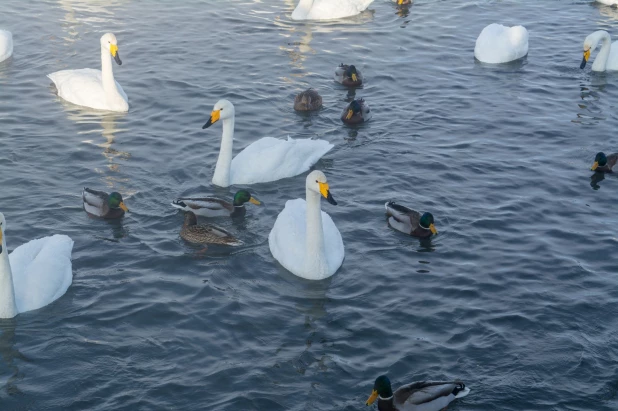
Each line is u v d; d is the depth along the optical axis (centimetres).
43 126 2725
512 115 2942
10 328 1792
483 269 2030
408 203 2333
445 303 1900
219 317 1838
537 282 1978
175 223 2205
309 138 2727
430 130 2808
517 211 2303
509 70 3350
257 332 1792
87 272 1988
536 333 1794
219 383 1631
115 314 1839
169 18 3731
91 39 3466
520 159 2617
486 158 2614
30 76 3111
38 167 2461
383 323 1830
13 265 1922
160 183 2411
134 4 3894
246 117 2855
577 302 1902
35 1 3894
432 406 1542
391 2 4075
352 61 3366
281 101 2988
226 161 2400
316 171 1942
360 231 2198
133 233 2152
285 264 2023
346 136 2750
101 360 1695
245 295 1922
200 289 1933
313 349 1741
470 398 1598
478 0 4156
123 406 1567
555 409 1573
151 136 2694
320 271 1983
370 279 1995
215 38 3525
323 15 3794
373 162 2575
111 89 2864
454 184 2448
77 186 2369
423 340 1772
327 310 1878
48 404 1573
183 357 1706
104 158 2538
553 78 3291
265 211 2298
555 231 2206
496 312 1864
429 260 2070
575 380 1653
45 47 3372
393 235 2181
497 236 2178
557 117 2941
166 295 1908
